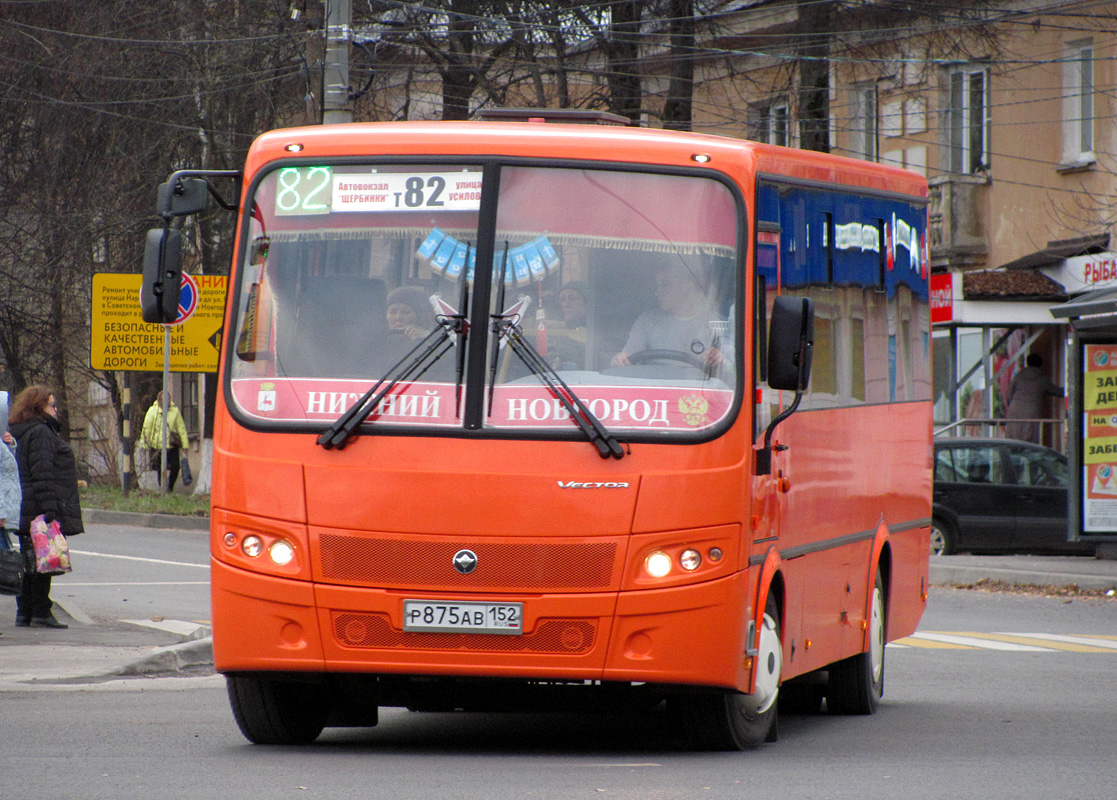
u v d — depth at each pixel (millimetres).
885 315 25641
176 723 22266
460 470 18312
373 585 18297
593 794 16062
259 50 74938
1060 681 29828
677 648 18172
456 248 19094
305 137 19688
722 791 16422
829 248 22766
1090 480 49625
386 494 18312
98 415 102062
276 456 18656
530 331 18797
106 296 70875
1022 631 38656
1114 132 68500
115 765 17906
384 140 19500
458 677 18344
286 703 20219
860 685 25000
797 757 19656
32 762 18078
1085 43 70125
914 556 27922
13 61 81062
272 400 18891
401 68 72125
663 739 21859
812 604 22016
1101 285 63781
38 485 33594
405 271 19094
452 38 70375
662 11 70812
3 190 83812
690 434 18453
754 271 19328
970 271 68312
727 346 18891
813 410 21812
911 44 75562
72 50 80625
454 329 18797
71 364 91125
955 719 24594
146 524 68500
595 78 73562
